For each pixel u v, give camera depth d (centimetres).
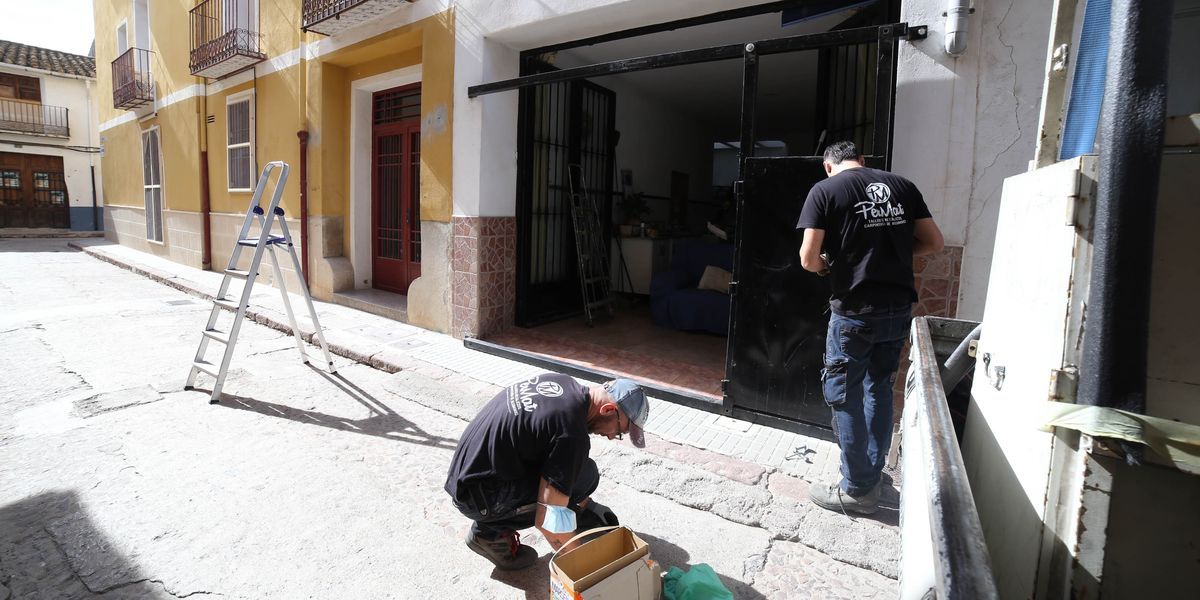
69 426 386
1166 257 95
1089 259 100
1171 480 93
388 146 800
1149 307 90
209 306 793
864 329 267
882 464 286
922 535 112
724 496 306
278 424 400
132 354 555
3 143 1822
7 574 240
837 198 267
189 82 1067
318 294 821
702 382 469
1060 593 103
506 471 222
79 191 2005
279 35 834
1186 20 206
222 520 283
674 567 232
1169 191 94
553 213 678
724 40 576
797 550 272
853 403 276
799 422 380
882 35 328
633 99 838
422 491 318
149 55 1235
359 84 784
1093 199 100
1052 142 134
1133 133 89
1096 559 98
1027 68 303
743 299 391
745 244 386
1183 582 95
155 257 1285
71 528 273
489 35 541
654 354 552
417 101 752
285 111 845
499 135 575
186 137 1104
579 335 617
